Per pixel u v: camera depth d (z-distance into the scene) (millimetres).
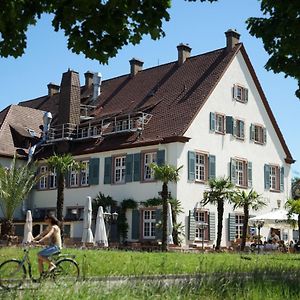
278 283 10055
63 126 43438
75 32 8148
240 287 9242
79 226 37781
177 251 30750
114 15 8031
